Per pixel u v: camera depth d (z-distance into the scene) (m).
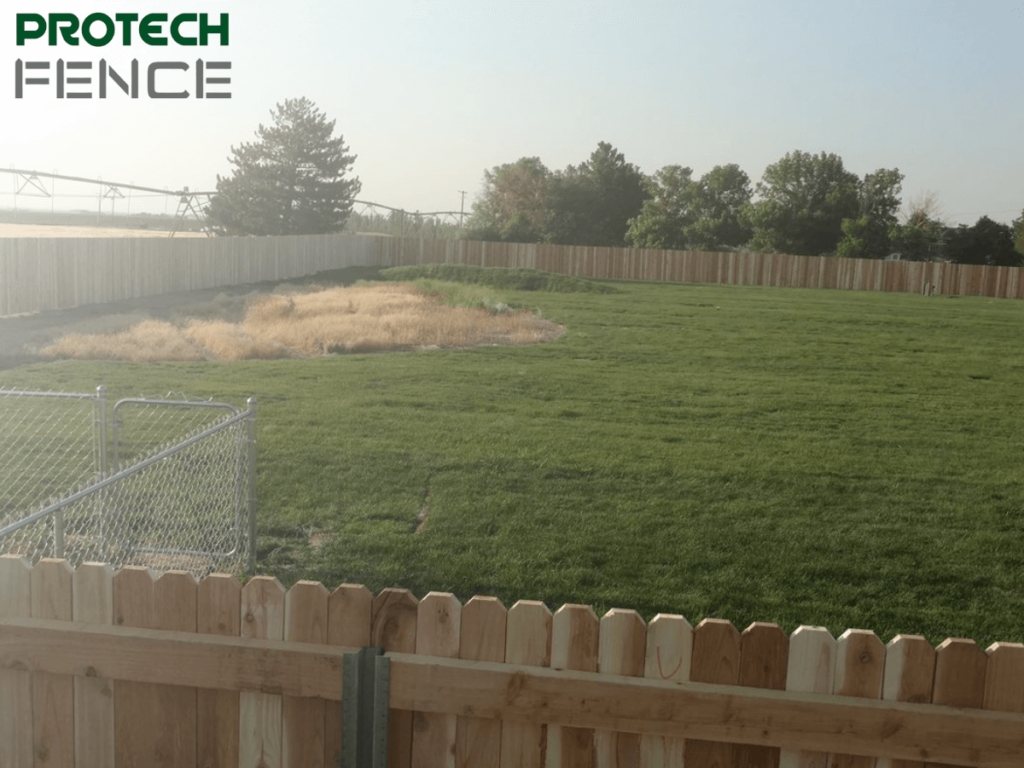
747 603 6.15
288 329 19.80
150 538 6.75
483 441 10.41
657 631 2.55
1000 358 21.09
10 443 9.73
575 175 83.81
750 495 8.70
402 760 2.69
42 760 2.87
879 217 71.75
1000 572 6.89
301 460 9.26
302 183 68.88
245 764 2.78
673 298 35.28
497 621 2.61
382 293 31.86
